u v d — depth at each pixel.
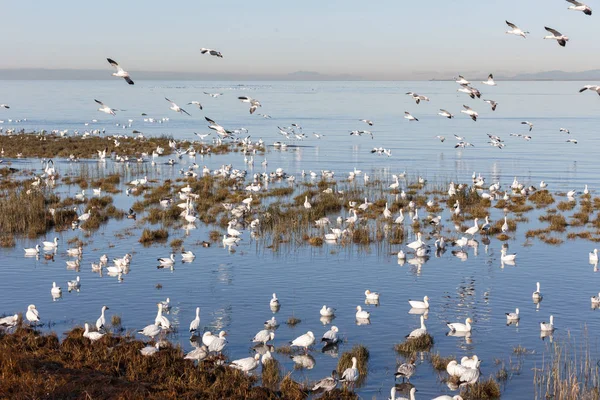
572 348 35.62
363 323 39.56
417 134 172.50
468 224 67.19
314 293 45.28
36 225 63.84
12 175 95.38
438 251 56.94
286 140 156.88
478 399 29.83
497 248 57.97
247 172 104.06
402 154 129.00
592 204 76.75
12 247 57.31
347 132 178.38
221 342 33.66
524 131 179.50
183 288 46.12
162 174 100.06
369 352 35.12
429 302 43.44
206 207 74.56
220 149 135.00
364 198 79.62
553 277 49.09
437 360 33.47
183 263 52.66
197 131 175.50
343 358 33.12
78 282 46.34
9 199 71.62
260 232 63.72
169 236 61.88
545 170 106.56
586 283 47.56
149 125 194.75
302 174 101.00
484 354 34.94
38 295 44.38
